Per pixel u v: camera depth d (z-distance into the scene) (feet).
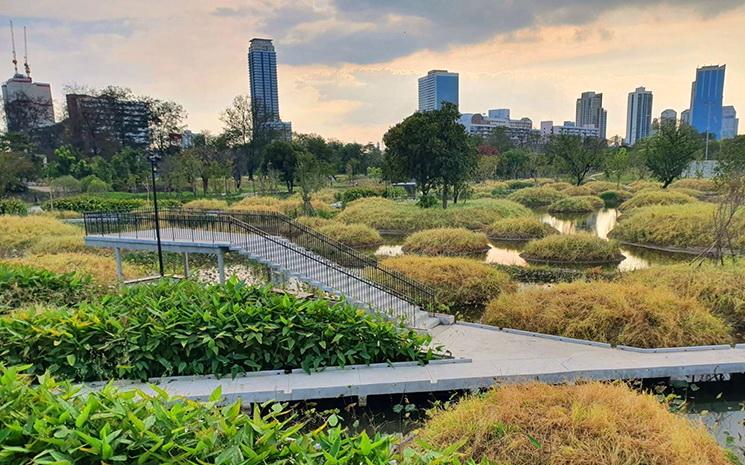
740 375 22.11
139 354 19.67
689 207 64.90
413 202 98.07
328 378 20.17
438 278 37.45
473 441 14.67
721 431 18.07
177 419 9.32
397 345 22.27
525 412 15.58
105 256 49.65
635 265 49.42
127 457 8.34
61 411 9.51
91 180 127.65
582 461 13.38
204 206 97.30
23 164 114.11
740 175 49.93
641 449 13.76
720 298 31.07
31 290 28.30
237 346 20.65
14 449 7.91
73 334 19.54
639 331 25.41
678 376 21.44
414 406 19.43
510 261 53.01
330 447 9.14
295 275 32.71
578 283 32.19
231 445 8.66
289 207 86.94
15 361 18.76
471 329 27.78
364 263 38.91
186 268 42.50
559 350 23.89
